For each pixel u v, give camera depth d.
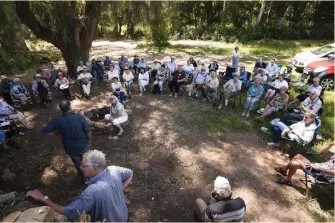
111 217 2.31
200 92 8.73
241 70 9.23
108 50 18.34
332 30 21.33
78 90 9.51
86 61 11.29
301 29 22.12
